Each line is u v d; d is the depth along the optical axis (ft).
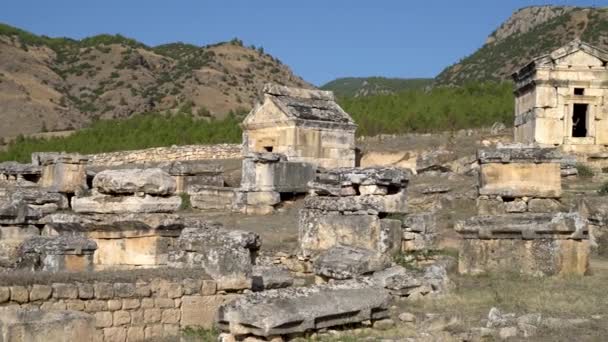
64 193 100.37
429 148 140.05
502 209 75.10
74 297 35.32
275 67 445.78
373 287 39.11
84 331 29.55
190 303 38.73
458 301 43.39
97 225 48.49
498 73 294.46
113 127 206.59
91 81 375.45
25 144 201.05
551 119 126.21
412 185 104.17
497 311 37.86
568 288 45.73
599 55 125.80
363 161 139.64
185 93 363.15
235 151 158.30
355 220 56.54
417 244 58.34
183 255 43.65
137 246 48.06
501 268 51.42
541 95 126.31
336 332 35.60
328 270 48.96
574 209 68.64
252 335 33.88
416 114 164.35
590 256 61.98
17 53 377.71
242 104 364.99
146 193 48.78
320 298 35.94
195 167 117.08
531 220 52.21
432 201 88.48
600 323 36.94
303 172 103.60
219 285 39.75
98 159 165.37
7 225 61.16
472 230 52.13
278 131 122.52
